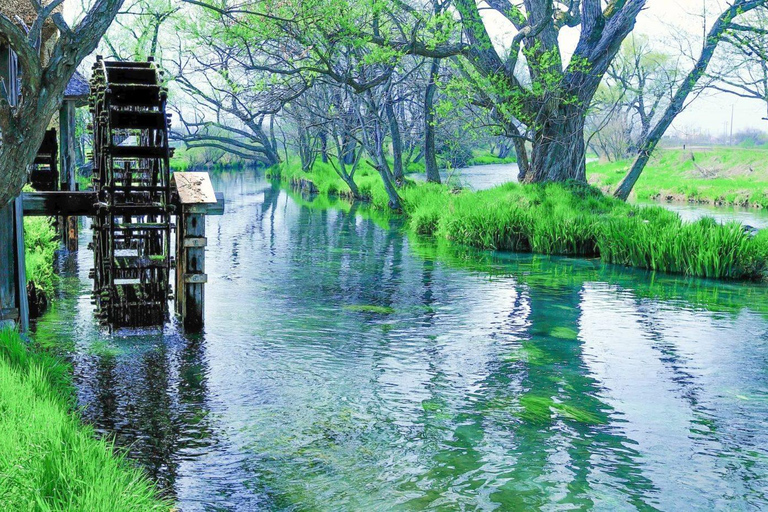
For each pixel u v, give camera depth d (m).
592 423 8.10
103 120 11.68
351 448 7.33
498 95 24.84
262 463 6.93
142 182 14.04
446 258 19.27
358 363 10.10
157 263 11.52
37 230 16.03
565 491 6.52
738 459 7.26
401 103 40.44
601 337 11.55
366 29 22.08
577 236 19.89
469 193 26.45
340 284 15.56
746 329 12.09
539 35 25.33
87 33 8.10
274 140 61.69
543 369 9.94
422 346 10.97
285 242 22.06
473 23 23.39
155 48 27.48
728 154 53.78
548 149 25.73
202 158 73.06
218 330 11.64
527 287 15.40
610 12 26.08
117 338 11.08
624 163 60.47
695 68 25.97
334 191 42.56
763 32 23.44
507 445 7.48
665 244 17.33
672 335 11.69
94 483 5.11
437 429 7.86
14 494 4.79
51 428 5.91
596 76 25.64
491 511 6.14
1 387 6.82
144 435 7.52
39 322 11.89
